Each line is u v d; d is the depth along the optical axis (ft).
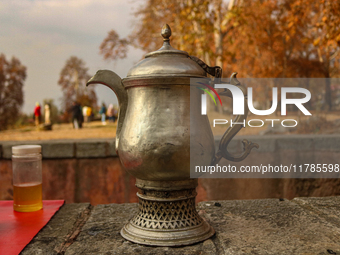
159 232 3.58
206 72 3.80
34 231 4.05
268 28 49.03
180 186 3.63
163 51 3.71
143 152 3.42
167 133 3.41
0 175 13.29
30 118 87.92
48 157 13.55
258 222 4.30
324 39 20.36
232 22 33.86
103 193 13.87
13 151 4.92
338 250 3.32
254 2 38.99
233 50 53.11
